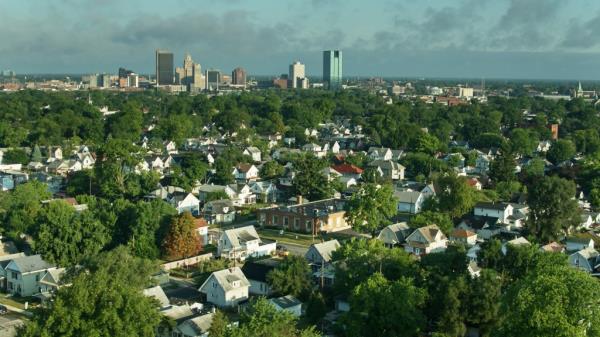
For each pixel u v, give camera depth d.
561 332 51.03
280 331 60.28
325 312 76.50
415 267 77.25
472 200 128.38
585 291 52.44
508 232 120.25
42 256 91.50
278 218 128.62
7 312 81.31
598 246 113.25
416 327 65.88
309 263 92.00
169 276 95.44
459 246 87.19
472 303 67.38
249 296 86.38
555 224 111.56
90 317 55.81
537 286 54.19
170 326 69.56
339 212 127.88
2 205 117.12
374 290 67.50
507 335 54.38
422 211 127.75
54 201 114.81
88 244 92.25
